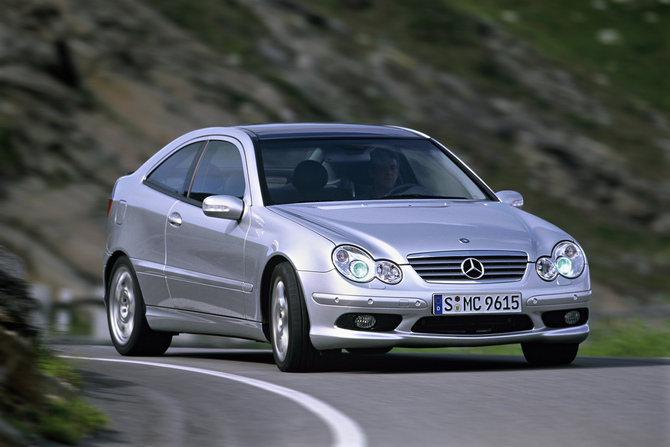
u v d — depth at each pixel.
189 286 22.80
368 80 80.12
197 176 23.58
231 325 21.75
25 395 12.55
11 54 59.84
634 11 120.38
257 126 23.83
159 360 22.75
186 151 24.50
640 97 99.00
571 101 91.31
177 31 73.50
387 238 19.66
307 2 92.88
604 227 69.62
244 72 72.25
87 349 26.66
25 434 11.59
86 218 47.78
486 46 96.50
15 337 13.16
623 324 34.59
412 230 19.97
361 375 19.00
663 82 104.88
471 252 19.64
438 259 19.48
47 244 44.81
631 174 79.25
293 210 20.88
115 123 58.31
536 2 118.44
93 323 37.72
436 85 84.75
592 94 95.12
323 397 16.14
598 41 111.00
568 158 78.62
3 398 12.14
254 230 21.02
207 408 15.02
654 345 29.67
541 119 85.12
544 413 14.63
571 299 20.17
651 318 40.22
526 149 78.19
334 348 19.30
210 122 62.78
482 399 15.88
